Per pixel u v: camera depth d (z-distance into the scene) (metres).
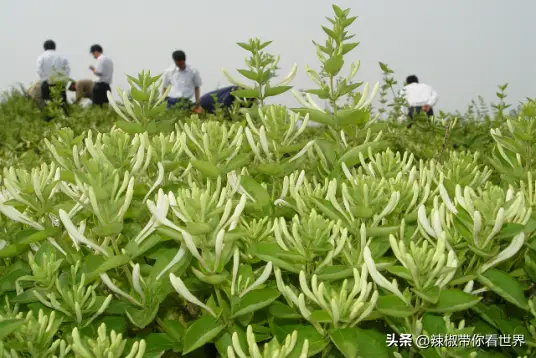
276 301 1.85
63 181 2.28
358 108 2.65
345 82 2.55
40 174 2.11
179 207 1.73
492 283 1.81
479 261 1.90
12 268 2.08
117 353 1.52
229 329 1.75
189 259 1.82
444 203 1.90
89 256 1.79
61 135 2.48
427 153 3.60
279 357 1.45
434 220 1.81
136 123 2.63
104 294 2.04
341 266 1.81
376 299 1.61
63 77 12.34
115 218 1.84
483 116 6.51
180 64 13.47
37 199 2.10
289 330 1.76
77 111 11.31
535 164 2.61
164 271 1.82
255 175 2.57
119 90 2.65
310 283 1.79
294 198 2.17
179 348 1.80
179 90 13.61
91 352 1.58
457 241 1.88
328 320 1.60
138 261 2.04
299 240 1.76
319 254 1.79
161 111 2.66
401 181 2.10
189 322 2.01
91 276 1.77
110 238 1.91
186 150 2.26
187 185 2.48
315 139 2.54
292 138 2.40
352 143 2.78
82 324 1.79
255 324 1.85
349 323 1.64
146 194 2.13
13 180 2.08
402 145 4.54
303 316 1.65
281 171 2.28
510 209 1.83
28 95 14.05
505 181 2.56
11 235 2.21
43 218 2.20
